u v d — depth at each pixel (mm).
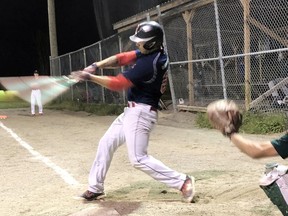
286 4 10617
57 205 4434
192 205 4230
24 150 8164
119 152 7465
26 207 4457
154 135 9594
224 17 11875
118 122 4504
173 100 12836
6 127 12281
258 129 9023
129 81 4090
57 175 5945
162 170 4266
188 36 12125
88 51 17812
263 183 2797
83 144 8688
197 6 11391
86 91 19344
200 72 12328
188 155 7078
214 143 8195
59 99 21375
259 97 9891
